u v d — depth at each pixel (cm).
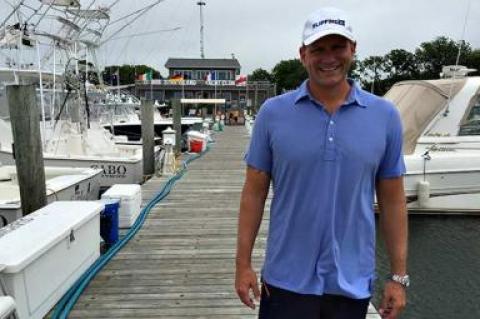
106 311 361
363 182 172
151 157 1018
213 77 5791
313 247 174
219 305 373
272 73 8081
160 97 5044
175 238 560
